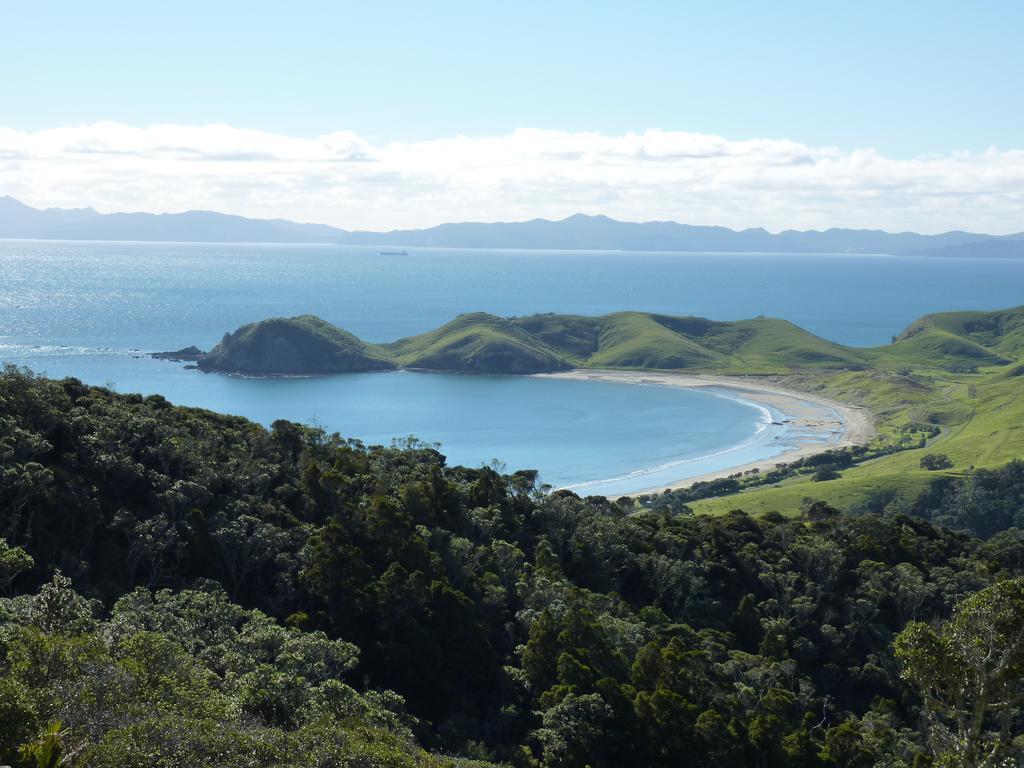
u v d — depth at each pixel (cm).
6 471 8038
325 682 6306
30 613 6025
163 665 5584
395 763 5022
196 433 11719
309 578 8719
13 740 3734
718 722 7400
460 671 8325
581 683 7819
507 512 12619
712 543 12788
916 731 8900
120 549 8662
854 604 11238
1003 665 3975
